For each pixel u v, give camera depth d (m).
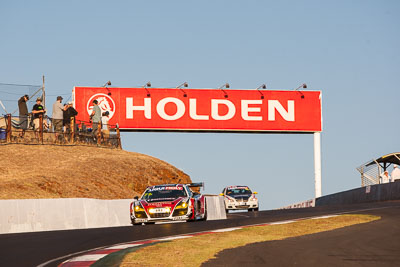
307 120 86.88
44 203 36.66
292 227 29.20
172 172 70.62
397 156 65.88
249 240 24.22
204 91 85.31
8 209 35.03
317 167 86.62
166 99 84.56
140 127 83.75
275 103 86.44
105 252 20.97
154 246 21.50
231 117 85.56
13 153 56.66
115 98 83.50
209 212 50.06
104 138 70.56
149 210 34.22
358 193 67.19
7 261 19.25
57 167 55.72
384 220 31.34
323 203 78.31
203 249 21.17
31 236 27.53
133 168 63.88
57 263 18.78
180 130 84.62
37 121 61.38
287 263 18.11
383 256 19.47
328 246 22.12
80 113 82.75
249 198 61.53
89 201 39.22
